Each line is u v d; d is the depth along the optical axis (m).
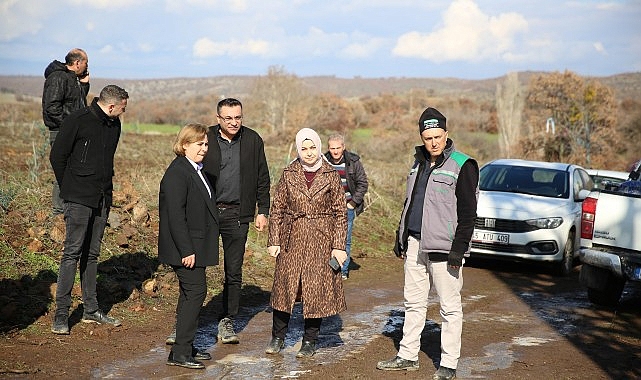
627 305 9.02
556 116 36.06
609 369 6.15
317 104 33.25
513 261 12.23
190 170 5.71
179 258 5.65
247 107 31.69
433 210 5.57
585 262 8.53
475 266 11.58
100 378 5.32
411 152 21.84
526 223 10.86
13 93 42.06
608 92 36.12
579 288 10.09
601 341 7.15
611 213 8.38
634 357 6.57
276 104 31.16
